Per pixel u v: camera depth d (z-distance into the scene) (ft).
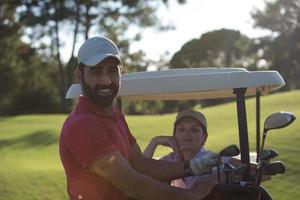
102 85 9.10
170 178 10.16
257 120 11.32
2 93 143.23
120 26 140.46
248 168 9.78
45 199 29.99
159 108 107.55
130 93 10.81
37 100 127.34
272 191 26.66
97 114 9.16
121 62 9.30
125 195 9.18
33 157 46.85
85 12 136.36
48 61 146.92
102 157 8.74
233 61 120.06
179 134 13.44
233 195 9.25
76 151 8.86
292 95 61.82
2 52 142.92
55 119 85.20
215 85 10.24
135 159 10.32
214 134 46.03
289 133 36.91
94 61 8.96
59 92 136.36
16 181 33.19
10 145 55.01
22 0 134.10
